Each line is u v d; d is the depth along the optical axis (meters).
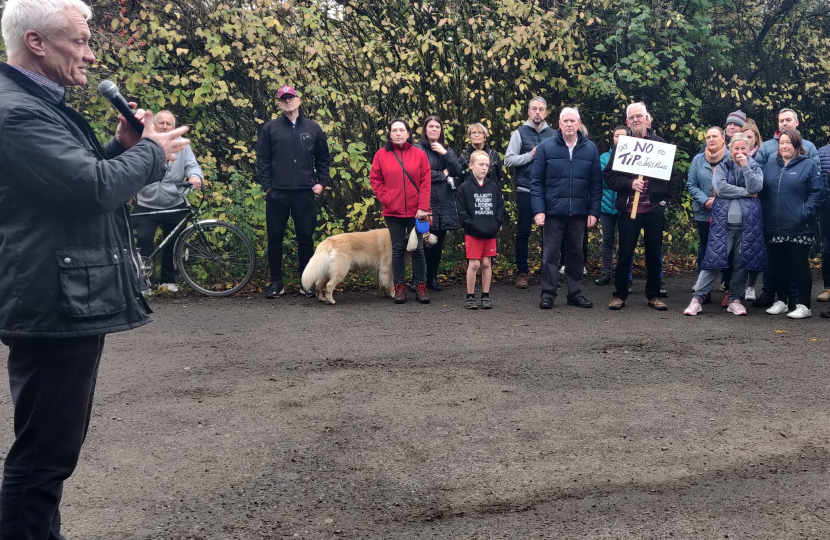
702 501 3.10
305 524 2.96
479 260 7.54
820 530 2.84
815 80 12.62
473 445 3.79
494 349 5.82
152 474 3.47
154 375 5.16
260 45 9.00
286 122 8.12
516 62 9.80
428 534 2.85
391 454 3.68
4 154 2.15
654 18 10.66
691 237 11.38
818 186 6.88
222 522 2.99
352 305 7.79
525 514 3.01
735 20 12.40
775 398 4.53
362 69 9.62
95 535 2.88
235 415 4.30
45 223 2.22
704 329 6.52
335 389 4.80
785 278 7.23
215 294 8.24
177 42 9.16
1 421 4.21
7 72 2.26
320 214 9.62
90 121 9.12
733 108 12.13
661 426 4.04
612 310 7.47
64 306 2.22
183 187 8.22
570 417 4.20
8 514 2.35
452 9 9.88
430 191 8.14
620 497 3.15
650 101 11.13
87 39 2.39
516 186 8.88
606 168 7.49
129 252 2.50
